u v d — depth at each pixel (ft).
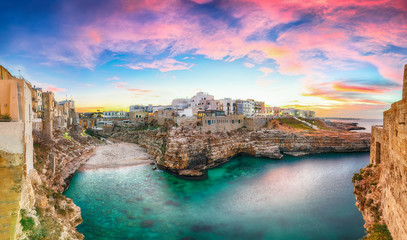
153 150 238.68
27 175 57.93
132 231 98.27
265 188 149.48
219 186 153.69
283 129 290.15
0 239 44.11
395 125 45.98
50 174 112.88
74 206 90.74
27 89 60.59
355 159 224.33
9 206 45.06
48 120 167.22
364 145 253.44
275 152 234.79
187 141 195.52
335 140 255.70
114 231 97.96
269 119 317.83
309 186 152.15
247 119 288.30
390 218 48.80
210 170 192.65
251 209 119.03
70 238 64.69
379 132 72.90
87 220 106.42
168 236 95.14
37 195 67.05
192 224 104.37
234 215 112.78
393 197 46.57
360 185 75.51
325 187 149.89
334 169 191.83
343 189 146.10
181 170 178.09
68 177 150.71
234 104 382.22
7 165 44.80
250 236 95.14
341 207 120.26
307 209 118.52
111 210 116.67
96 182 156.25
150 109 488.44
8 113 51.49
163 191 143.54
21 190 47.34
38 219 58.29
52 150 124.26
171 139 198.80
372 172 75.41
